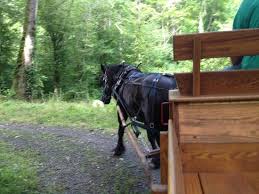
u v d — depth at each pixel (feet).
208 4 106.93
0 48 78.28
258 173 9.36
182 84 9.37
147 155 21.68
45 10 83.05
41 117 43.78
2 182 22.72
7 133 36.24
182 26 106.01
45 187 23.15
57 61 86.99
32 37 66.08
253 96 9.04
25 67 65.21
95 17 91.30
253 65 10.26
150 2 104.88
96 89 86.94
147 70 97.04
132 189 22.71
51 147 31.53
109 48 93.35
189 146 9.37
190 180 9.16
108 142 33.24
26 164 26.96
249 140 9.25
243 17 10.37
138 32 97.96
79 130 38.06
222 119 9.25
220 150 9.34
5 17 77.87
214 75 9.24
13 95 64.13
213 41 8.71
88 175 25.12
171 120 10.81
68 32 85.92
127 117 26.99
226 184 8.96
